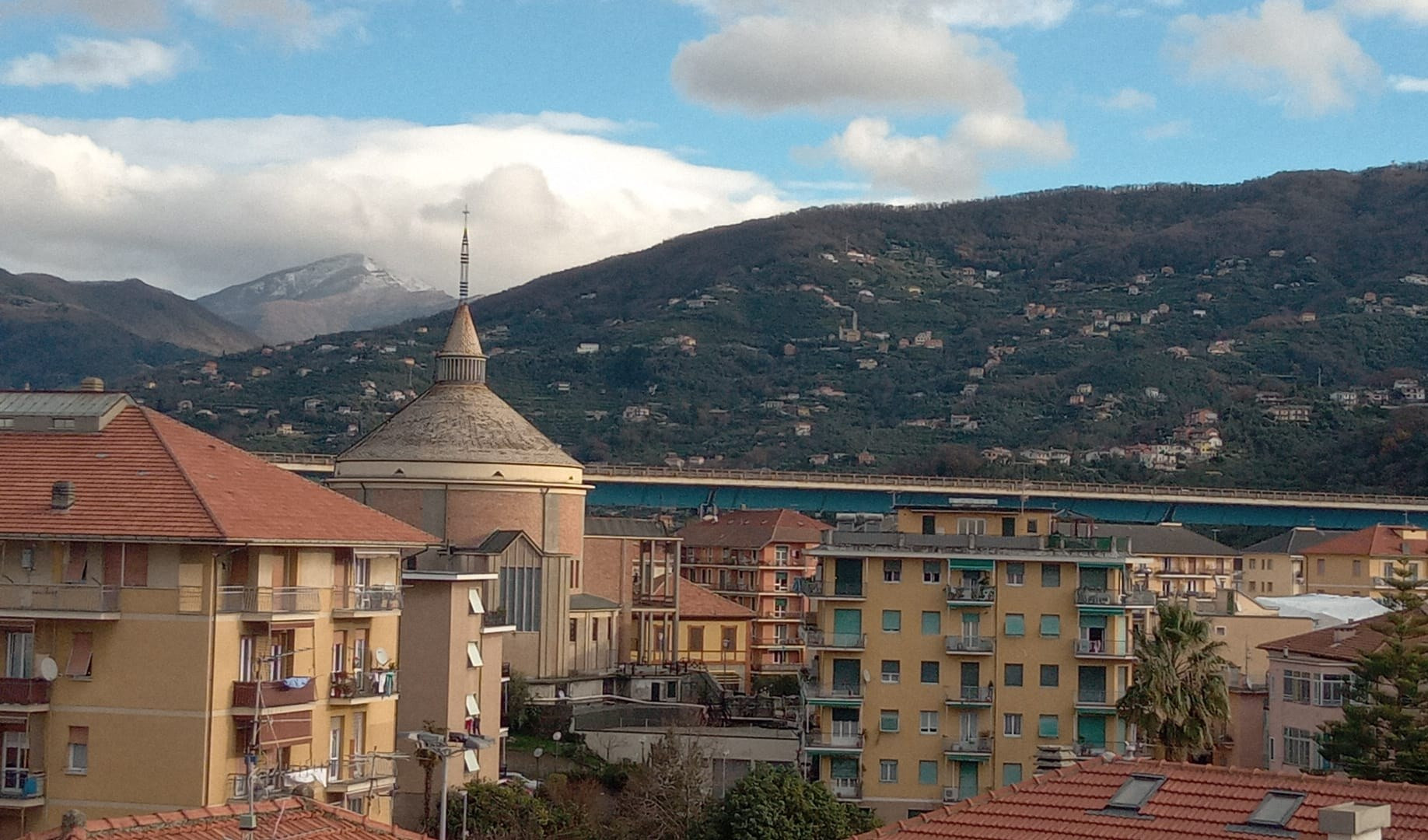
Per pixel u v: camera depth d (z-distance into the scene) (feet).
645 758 387.14
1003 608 381.81
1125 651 377.71
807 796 321.32
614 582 568.41
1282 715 366.43
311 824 159.84
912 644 381.81
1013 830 149.07
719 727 456.86
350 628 267.18
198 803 233.14
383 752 270.67
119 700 236.84
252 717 238.68
